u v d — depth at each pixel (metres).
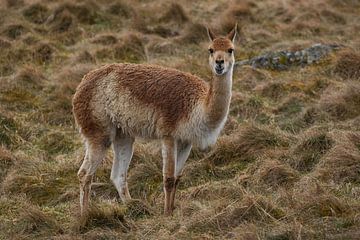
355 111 28.77
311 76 34.09
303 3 47.72
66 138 29.67
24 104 32.84
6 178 25.94
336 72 34.19
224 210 20.27
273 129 27.92
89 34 42.34
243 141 26.70
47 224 21.36
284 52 36.75
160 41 40.03
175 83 22.64
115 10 45.72
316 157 24.80
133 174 25.80
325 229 18.55
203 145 22.55
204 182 25.02
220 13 46.84
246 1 48.34
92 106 23.16
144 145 28.00
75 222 21.41
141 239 19.78
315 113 29.30
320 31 42.22
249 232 18.31
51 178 26.16
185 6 49.03
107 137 23.38
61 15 43.41
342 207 19.73
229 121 29.25
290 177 23.50
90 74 23.77
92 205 21.66
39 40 40.38
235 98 31.48
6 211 23.48
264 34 41.72
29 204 23.12
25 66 35.88
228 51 21.41
